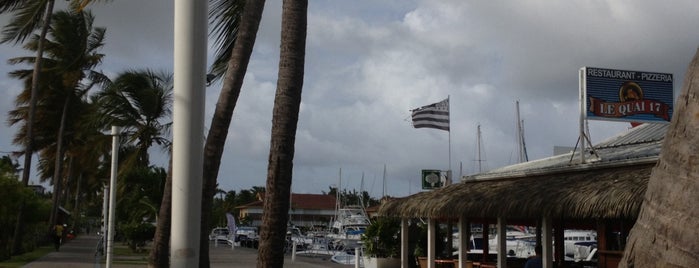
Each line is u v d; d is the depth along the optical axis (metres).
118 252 36.16
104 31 42.62
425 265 20.98
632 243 3.23
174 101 4.64
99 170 49.56
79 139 46.38
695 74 3.04
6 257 28.80
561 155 18.95
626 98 15.48
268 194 8.41
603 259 14.34
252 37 9.96
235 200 125.25
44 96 44.41
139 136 33.28
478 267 18.53
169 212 10.34
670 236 2.97
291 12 8.71
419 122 31.27
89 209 106.31
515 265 18.72
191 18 4.62
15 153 49.28
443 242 22.92
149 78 32.78
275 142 8.45
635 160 12.92
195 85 4.61
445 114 31.41
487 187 16.31
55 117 46.06
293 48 8.62
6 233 29.84
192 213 4.54
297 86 8.58
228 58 12.02
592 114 15.17
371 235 23.31
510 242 37.25
